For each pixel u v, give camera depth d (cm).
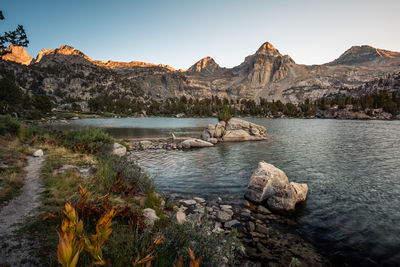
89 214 546
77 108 19875
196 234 514
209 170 1748
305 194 1125
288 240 730
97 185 912
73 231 178
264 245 694
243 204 1052
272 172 1132
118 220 593
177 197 1148
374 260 632
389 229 810
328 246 698
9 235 466
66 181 901
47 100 10656
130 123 9431
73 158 1492
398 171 1708
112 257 391
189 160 2166
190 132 5544
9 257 390
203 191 1248
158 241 302
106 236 193
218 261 448
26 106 10081
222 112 4372
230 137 3844
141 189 1050
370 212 966
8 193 716
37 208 627
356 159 2180
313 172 1684
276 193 1058
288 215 936
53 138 2223
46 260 393
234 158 2267
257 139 3944
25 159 1288
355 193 1215
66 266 129
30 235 476
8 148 1457
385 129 6131
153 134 4962
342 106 19962
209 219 874
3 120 2153
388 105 17500
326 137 4238
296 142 3562
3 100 7481
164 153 2598
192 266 182
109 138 2448
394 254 661
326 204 1057
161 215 756
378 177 1539
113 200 790
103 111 19688
